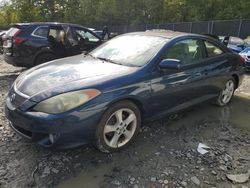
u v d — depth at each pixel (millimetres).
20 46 7805
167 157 3643
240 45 12875
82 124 3250
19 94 3473
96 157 3568
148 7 36469
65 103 3191
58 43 8125
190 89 4617
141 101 3816
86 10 41188
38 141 3275
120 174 3256
